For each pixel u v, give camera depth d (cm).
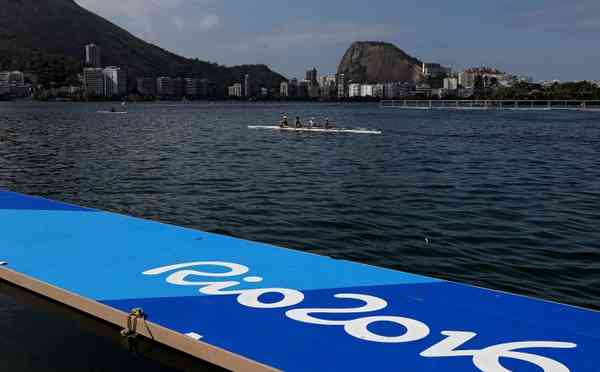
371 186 2255
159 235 1047
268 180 2400
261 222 1559
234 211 1711
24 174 2491
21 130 5934
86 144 4172
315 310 671
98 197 1934
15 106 19262
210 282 774
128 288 745
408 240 1365
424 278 804
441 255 1234
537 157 3516
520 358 548
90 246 963
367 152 3750
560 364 536
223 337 589
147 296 714
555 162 3231
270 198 1950
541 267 1147
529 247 1302
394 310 675
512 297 726
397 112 13712
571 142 4712
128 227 1111
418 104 19288
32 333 657
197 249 952
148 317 642
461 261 1189
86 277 791
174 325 619
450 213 1703
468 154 3675
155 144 4241
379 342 580
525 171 2792
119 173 2559
